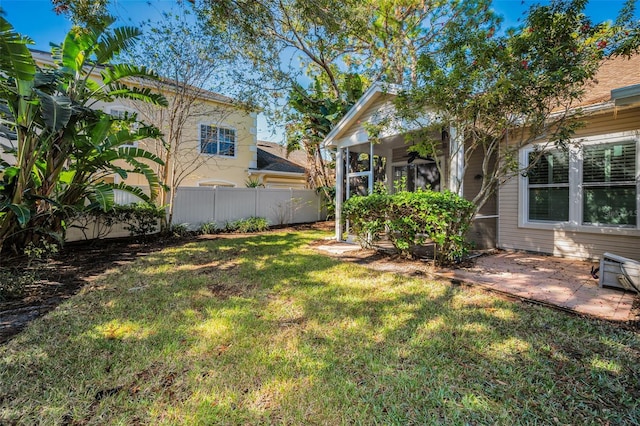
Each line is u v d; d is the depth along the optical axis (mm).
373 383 2225
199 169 13000
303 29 10539
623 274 4066
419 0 11992
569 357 2520
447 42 4953
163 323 3164
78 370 2332
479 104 4629
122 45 6094
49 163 6031
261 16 6242
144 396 2062
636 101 4129
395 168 10211
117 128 7957
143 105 10258
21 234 6133
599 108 5457
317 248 7617
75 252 6918
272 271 5285
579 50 4230
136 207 8438
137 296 3977
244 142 14523
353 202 6809
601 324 3094
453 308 3572
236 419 1871
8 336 2881
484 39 4570
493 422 1849
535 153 6520
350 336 2910
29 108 5352
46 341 2760
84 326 3078
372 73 13758
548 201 6688
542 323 3145
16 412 1890
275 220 13039
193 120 12633
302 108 12273
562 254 6441
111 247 7621
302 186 17609
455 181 5855
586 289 4207
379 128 6488
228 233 10688
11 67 4691
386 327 3092
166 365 2418
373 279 4805
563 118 4809
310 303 3760
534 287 4305
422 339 2840
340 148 8812
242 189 11922
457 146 5801
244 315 3379
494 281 4605
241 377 2277
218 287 4395
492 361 2480
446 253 5578
